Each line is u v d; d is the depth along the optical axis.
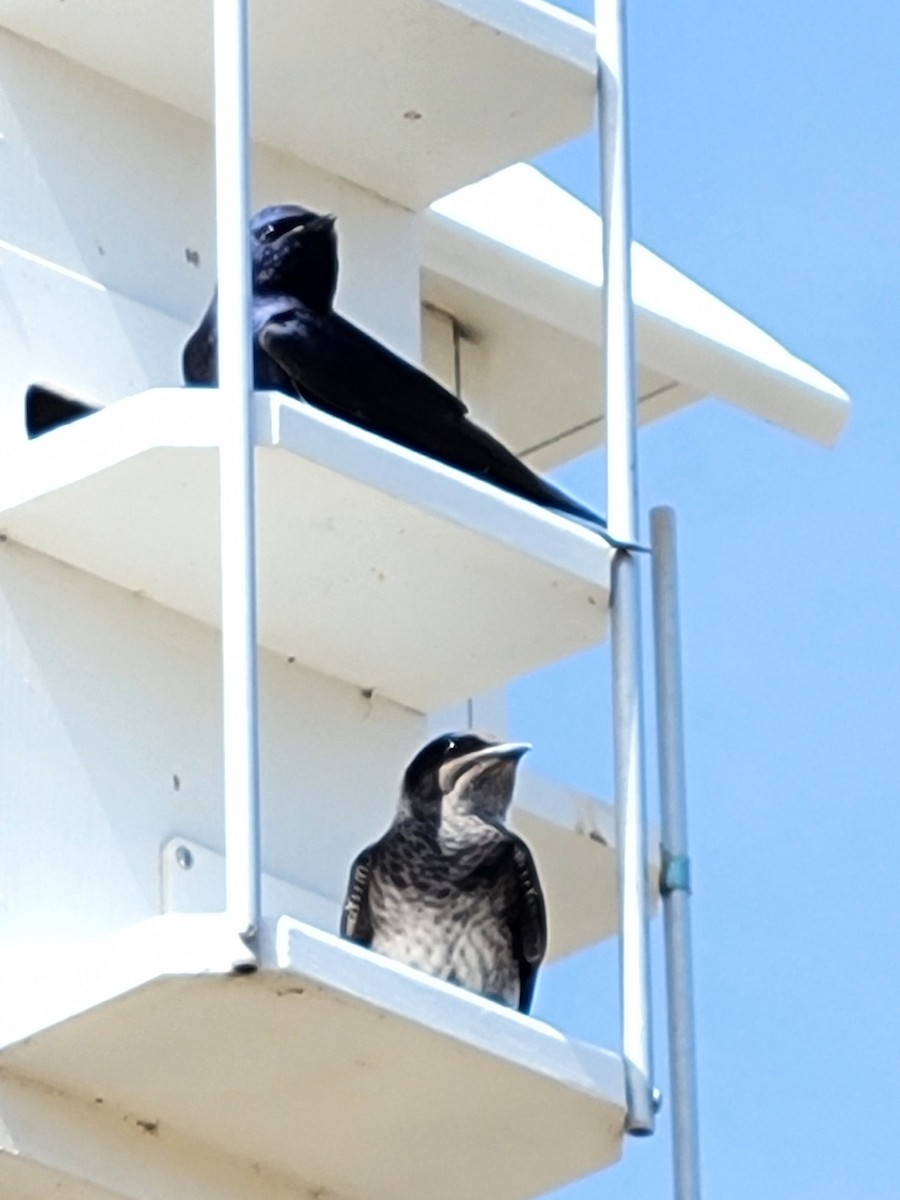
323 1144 11.77
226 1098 11.51
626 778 11.76
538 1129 11.62
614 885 13.96
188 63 12.87
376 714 12.77
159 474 11.59
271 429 11.36
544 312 14.26
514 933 12.19
